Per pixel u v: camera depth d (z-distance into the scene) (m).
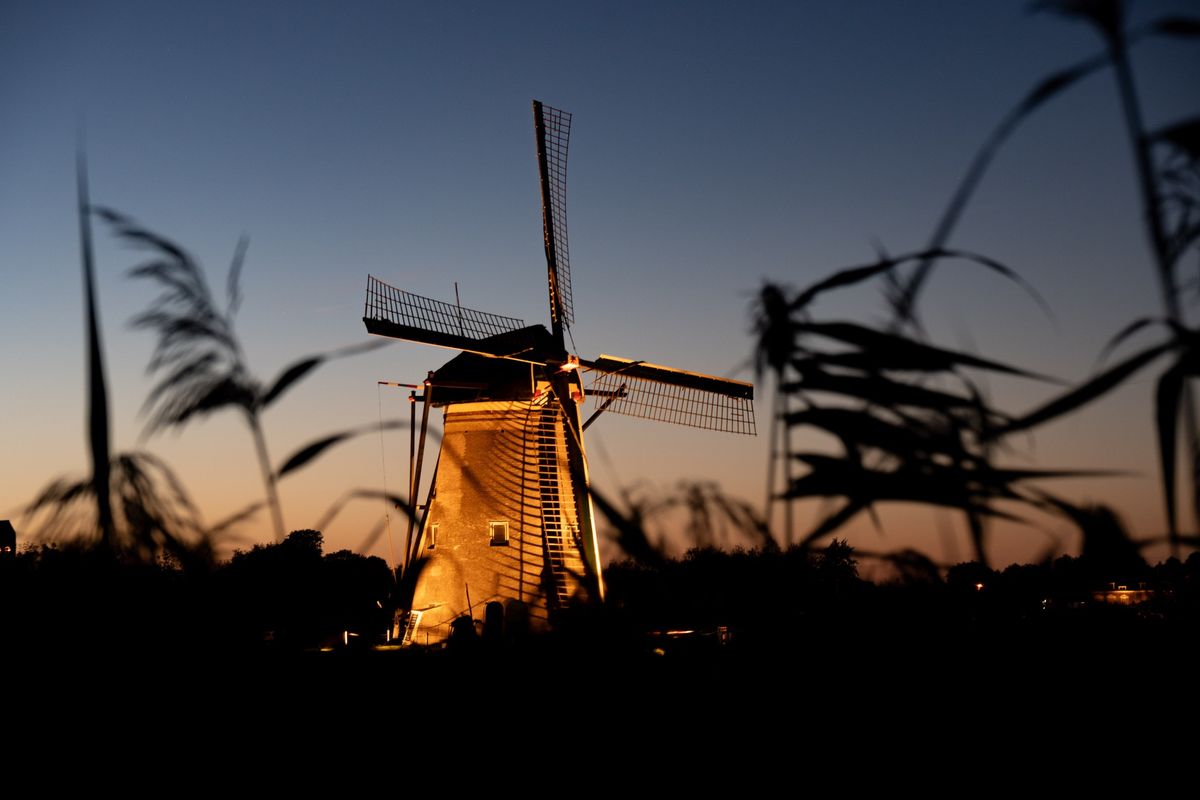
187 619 5.41
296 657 7.45
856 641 6.53
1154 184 2.27
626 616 8.90
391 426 4.12
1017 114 2.36
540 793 7.24
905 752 7.14
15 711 6.36
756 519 3.86
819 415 3.32
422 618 23.80
